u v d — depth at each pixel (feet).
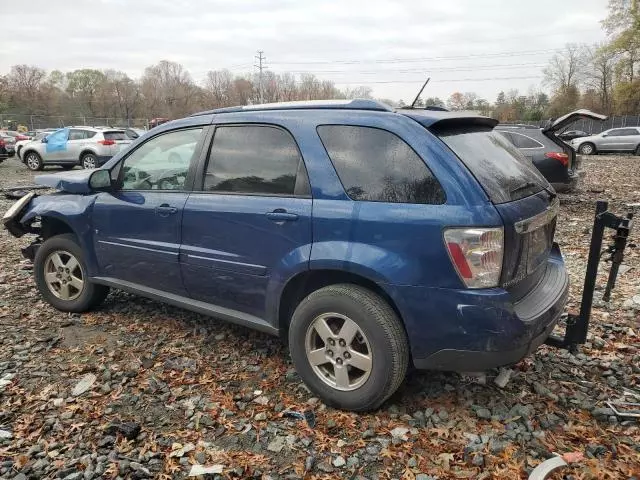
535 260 10.05
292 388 11.16
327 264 9.80
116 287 14.29
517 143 32.63
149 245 13.01
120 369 12.07
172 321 14.84
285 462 8.88
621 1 160.15
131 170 13.74
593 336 13.32
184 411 10.39
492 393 10.77
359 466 8.74
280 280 10.58
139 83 272.10
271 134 11.10
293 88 259.39
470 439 9.29
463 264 8.61
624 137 84.17
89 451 9.21
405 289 9.10
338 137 10.19
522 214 9.16
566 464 8.45
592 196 37.52
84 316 15.34
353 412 10.16
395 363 9.41
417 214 9.00
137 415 10.28
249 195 11.17
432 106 11.27
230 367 12.12
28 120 183.83
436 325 8.99
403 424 9.77
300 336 10.43
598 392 10.80
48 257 15.55
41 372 11.97
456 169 8.93
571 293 16.72
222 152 11.89
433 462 8.78
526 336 8.99
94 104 255.91
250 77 277.03
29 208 15.87
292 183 10.57
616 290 16.87
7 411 10.41
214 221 11.58
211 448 9.25
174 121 13.10
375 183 9.61
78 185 14.61
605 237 24.84
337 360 10.10
